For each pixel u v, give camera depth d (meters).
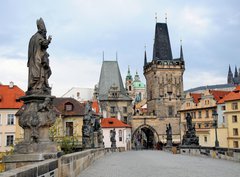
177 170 18.70
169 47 129.25
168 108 121.88
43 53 12.20
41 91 11.90
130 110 118.81
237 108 73.31
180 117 107.19
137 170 18.75
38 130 11.40
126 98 119.06
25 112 11.52
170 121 120.62
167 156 38.44
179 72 124.88
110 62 126.88
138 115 119.88
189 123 44.88
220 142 77.31
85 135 32.41
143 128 121.31
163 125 119.81
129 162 26.75
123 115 117.88
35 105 11.60
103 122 104.06
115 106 118.19
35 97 11.61
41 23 12.49
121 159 32.06
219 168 20.11
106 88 122.06
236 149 26.92
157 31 130.12
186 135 45.22
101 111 116.50
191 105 101.94
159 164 23.92
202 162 26.11
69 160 12.98
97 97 121.88
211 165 22.72
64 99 76.44
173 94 123.25
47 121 11.51
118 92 118.94
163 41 129.12
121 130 103.81
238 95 73.94
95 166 22.23
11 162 10.73
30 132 11.35
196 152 39.22
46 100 11.59
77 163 16.02
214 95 92.44
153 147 119.88
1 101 65.38
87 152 22.14
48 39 12.26
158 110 121.06
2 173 6.07
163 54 127.50
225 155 29.62
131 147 114.44
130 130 112.00
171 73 124.50
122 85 126.19
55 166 10.29
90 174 16.36
